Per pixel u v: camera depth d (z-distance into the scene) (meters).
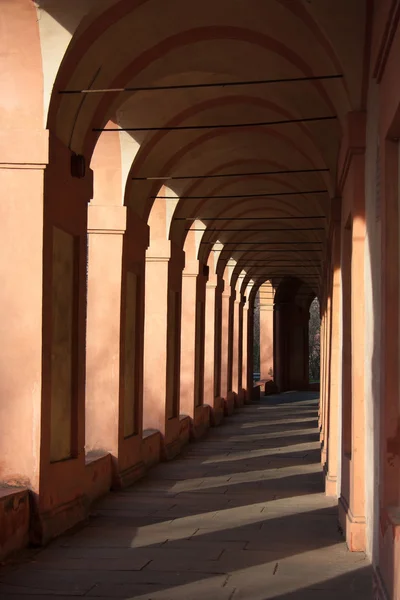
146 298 18.53
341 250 11.60
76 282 10.98
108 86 11.05
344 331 10.81
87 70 10.23
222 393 30.70
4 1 9.02
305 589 7.43
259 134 16.23
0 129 9.53
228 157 17.38
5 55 9.34
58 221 10.10
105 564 8.51
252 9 10.08
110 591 7.45
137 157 14.07
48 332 9.80
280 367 46.00
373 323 7.67
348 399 10.77
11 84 9.45
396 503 6.38
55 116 9.77
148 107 13.44
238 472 16.17
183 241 20.20
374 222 7.66
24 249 9.56
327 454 13.91
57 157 9.93
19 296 9.58
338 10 8.43
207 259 24.98
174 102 13.45
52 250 9.91
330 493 13.06
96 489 12.81
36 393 9.53
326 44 9.10
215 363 27.62
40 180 9.55
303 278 38.31
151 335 18.47
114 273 14.12
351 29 8.49
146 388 18.34
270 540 9.69
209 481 14.90
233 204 22.09
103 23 9.62
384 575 6.32
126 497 13.04
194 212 20.00
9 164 9.54
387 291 6.45
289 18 9.81
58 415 10.50
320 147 12.82
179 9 10.20
